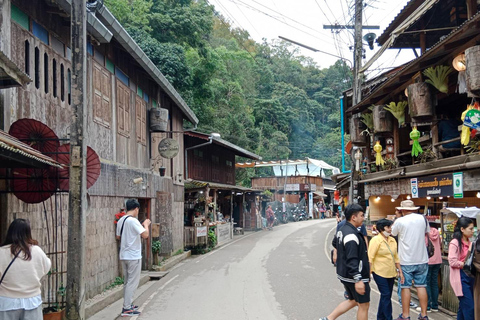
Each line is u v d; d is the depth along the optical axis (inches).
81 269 260.4
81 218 260.8
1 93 234.8
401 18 515.8
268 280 429.1
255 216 1164.5
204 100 1261.1
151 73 465.4
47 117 292.7
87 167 279.6
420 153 402.3
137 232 305.1
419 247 268.8
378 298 354.0
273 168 1840.6
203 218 723.4
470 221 248.5
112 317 296.7
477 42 289.4
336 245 250.1
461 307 240.7
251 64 1921.8
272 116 2032.5
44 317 251.8
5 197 239.3
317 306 320.8
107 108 399.9
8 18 244.7
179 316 295.0
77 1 269.0
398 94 456.1
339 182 872.9
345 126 805.9
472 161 305.7
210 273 480.1
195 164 923.4
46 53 295.4
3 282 173.9
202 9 1202.6
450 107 468.4
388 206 553.0
